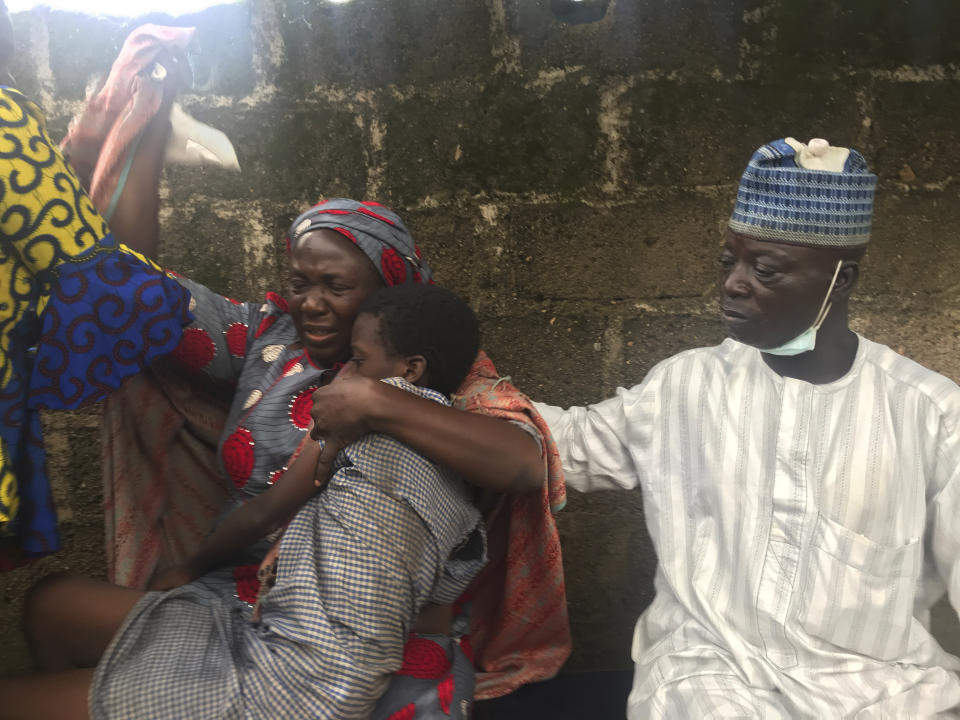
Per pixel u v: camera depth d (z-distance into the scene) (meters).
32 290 1.40
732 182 2.11
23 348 1.40
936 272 2.14
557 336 2.19
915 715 1.39
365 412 1.38
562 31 2.04
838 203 1.33
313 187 2.11
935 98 2.07
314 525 1.39
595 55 2.05
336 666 1.28
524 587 1.69
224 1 2.03
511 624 1.72
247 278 2.14
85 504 2.18
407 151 2.10
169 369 1.78
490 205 2.12
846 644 1.44
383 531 1.34
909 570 1.43
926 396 1.45
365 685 1.29
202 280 2.13
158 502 1.83
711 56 2.06
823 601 1.44
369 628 1.30
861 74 2.06
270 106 2.08
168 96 1.65
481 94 2.07
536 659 1.75
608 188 2.12
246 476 1.66
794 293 1.37
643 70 2.06
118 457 1.76
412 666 1.46
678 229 2.13
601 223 2.13
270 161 2.10
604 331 2.19
